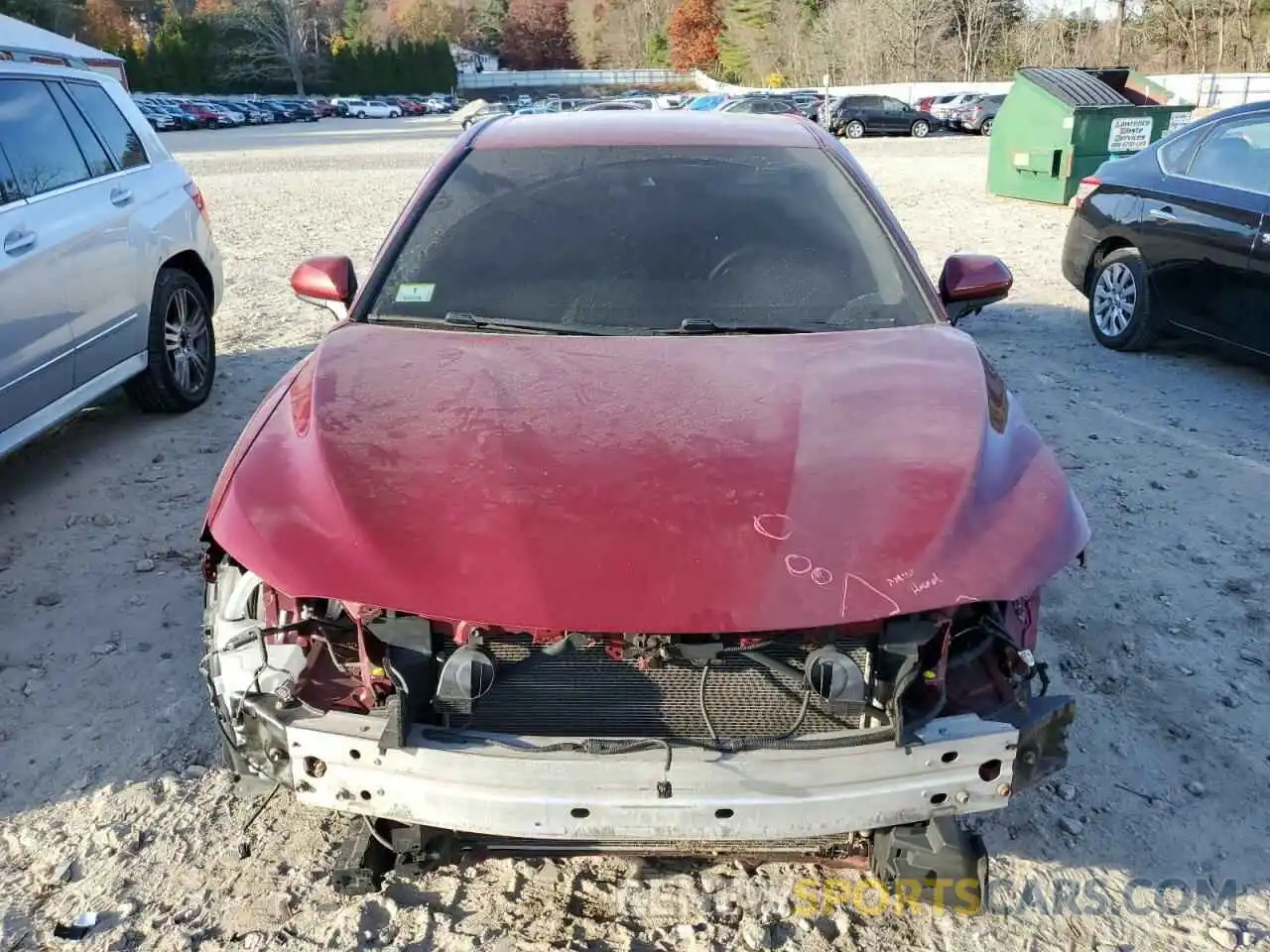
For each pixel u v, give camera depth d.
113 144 5.53
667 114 4.07
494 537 2.17
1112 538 4.51
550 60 121.31
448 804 2.10
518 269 3.24
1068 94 14.69
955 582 2.15
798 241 3.32
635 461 2.35
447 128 45.41
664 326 3.06
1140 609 3.96
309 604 2.33
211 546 2.46
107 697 3.39
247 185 19.78
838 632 2.17
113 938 2.49
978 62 62.56
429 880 2.69
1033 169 15.04
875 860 2.30
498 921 2.56
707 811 2.07
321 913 2.57
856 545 2.17
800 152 3.71
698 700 2.21
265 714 2.20
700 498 2.25
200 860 2.73
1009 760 2.17
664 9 113.69
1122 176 7.25
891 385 2.71
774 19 80.69
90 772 3.05
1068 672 3.56
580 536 2.16
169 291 5.73
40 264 4.57
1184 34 52.88
